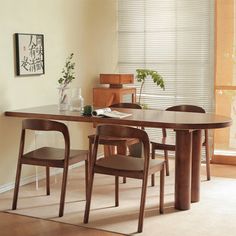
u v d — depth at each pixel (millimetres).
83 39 5262
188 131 3604
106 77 5449
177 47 5648
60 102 4234
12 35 4191
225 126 3455
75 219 3471
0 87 4086
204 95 5555
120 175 3277
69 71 4820
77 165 5207
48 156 3668
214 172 4930
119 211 3641
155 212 3609
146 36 5824
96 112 3820
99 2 5531
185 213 3590
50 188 4316
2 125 4152
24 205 3807
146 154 3186
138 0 5809
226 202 3869
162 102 5812
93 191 4188
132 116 3799
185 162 3629
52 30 4719
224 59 5211
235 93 5219
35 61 4480
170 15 5648
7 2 4098
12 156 4309
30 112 4055
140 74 5477
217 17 5184
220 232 3191
